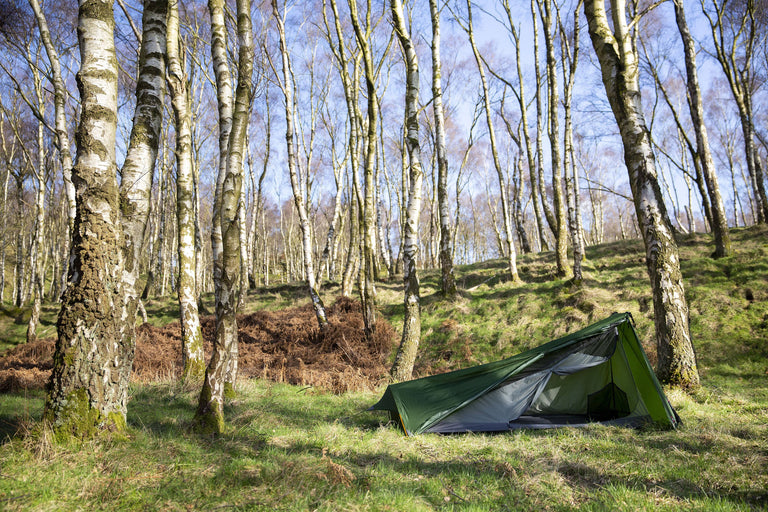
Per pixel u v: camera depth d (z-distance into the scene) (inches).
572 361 289.4
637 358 270.4
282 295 891.4
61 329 194.9
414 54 426.9
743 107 736.3
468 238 2082.9
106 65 209.9
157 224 1166.3
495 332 566.3
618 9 354.6
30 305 1079.6
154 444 197.8
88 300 194.9
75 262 198.8
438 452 221.1
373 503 151.3
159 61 242.1
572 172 749.3
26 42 612.1
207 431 225.3
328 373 454.0
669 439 226.1
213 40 348.8
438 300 671.1
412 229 421.1
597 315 531.8
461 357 532.1
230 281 242.5
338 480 167.9
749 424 244.4
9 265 1574.8
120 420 200.1
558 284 636.7
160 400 326.3
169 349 587.2
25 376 427.8
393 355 545.0
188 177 425.1
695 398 305.1
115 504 140.9
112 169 208.5
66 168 530.3
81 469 164.6
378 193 1062.4
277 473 171.0
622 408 290.8
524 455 208.4
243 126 253.4
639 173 338.6
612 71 353.1
